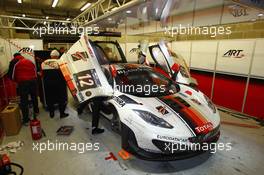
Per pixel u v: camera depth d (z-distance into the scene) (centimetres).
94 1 744
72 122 362
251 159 244
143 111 221
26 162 237
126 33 729
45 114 405
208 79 480
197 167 227
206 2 398
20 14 948
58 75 371
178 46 553
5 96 421
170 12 456
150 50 371
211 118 232
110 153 255
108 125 343
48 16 1008
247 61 391
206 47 472
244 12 332
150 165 230
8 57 503
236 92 420
